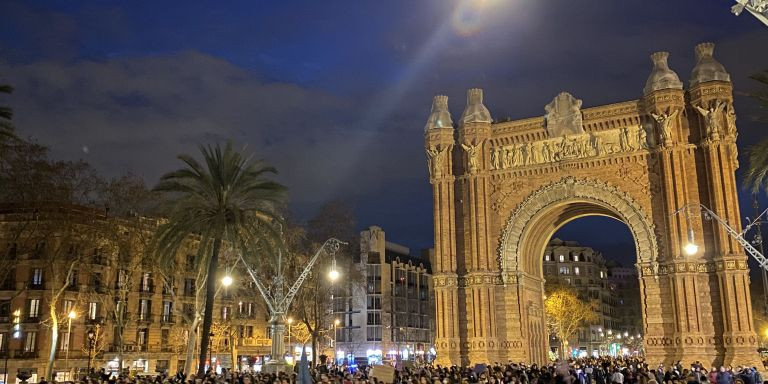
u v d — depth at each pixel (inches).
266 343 4913.9
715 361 2256.4
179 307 3095.5
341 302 5925.2
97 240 2869.1
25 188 2379.4
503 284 2677.2
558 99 2716.5
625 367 2255.2
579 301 6269.7
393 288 6146.7
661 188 2465.6
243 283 3508.9
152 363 4060.0
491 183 2787.9
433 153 2861.7
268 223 2165.4
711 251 2348.7
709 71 2428.6
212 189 2106.3
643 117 2559.1
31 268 3607.3
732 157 2378.2
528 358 2623.0
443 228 2775.6
